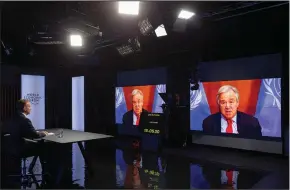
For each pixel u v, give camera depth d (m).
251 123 5.95
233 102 6.23
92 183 4.05
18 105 4.12
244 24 5.34
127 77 8.64
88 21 4.90
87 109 9.28
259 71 5.94
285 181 4.03
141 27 4.89
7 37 6.30
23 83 8.73
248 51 5.67
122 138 8.30
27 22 5.25
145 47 7.02
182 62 7.03
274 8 4.83
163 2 4.26
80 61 8.60
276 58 5.67
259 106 5.84
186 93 7.14
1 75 8.24
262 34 5.22
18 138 3.90
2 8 4.51
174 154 6.05
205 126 6.73
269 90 5.69
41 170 4.80
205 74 6.90
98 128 9.13
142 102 7.97
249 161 5.27
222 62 6.57
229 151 6.25
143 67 7.98
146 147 6.94
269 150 5.89
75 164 5.20
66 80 9.73
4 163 5.30
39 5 4.41
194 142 7.30
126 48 6.70
